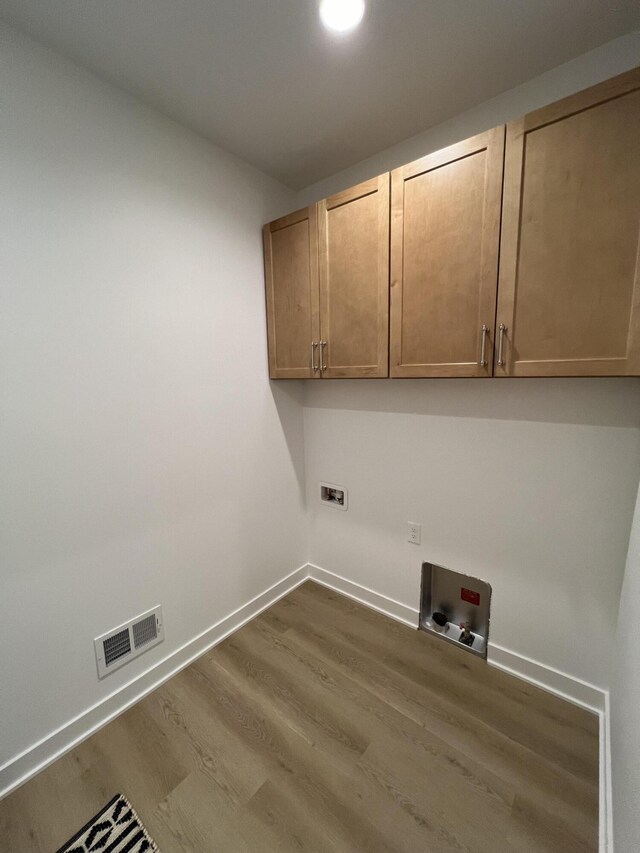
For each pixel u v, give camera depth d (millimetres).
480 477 1626
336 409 2117
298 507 2330
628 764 894
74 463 1310
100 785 1220
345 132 1594
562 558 1455
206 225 1655
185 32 1094
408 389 1800
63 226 1221
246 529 1990
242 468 1936
